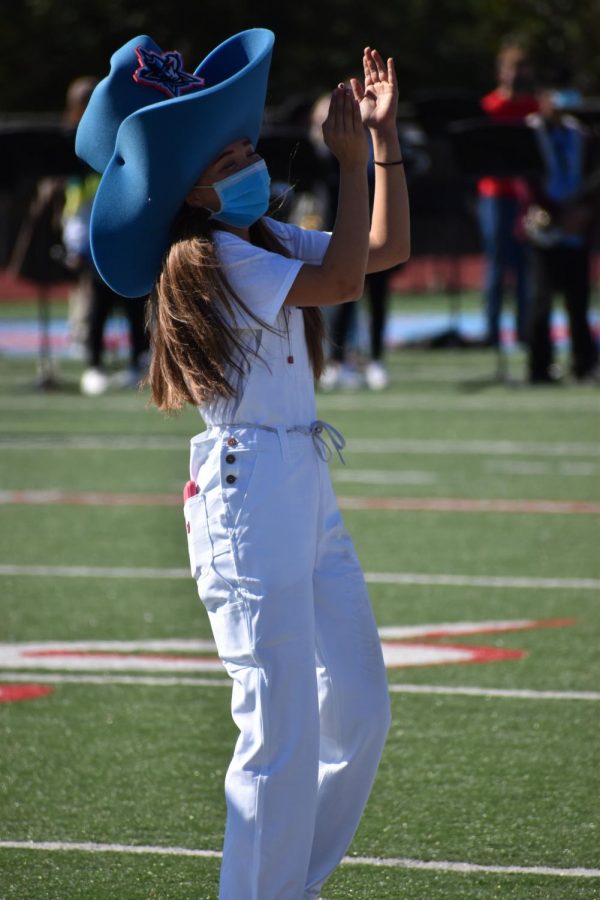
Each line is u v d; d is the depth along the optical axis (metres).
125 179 12.23
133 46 13.05
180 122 11.86
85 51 137.12
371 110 13.84
